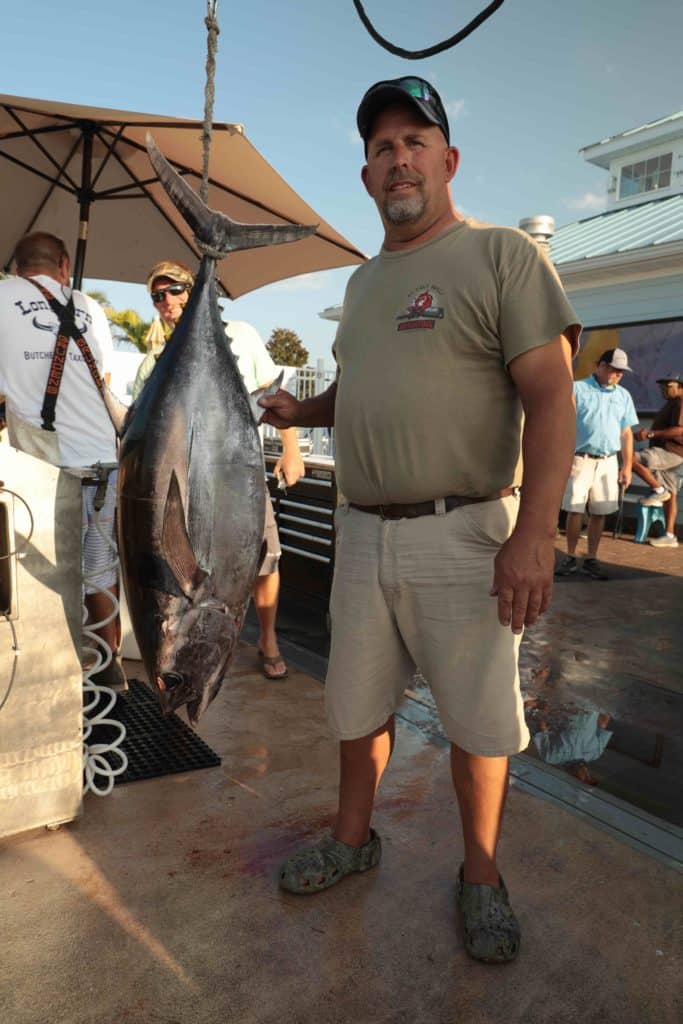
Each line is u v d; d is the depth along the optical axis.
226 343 1.88
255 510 1.83
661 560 7.78
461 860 2.30
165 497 1.74
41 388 3.06
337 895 2.13
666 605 5.84
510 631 1.99
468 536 1.97
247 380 3.59
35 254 3.16
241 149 3.45
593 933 1.99
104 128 3.83
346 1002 1.75
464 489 1.97
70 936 1.94
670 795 2.87
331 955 1.89
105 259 4.88
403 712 3.45
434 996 1.77
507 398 1.95
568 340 1.88
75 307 3.17
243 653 4.22
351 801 2.21
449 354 1.91
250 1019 1.70
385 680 2.18
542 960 1.89
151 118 3.38
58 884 2.15
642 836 2.43
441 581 1.99
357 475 2.08
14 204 4.54
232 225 1.88
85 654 3.29
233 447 1.82
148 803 2.60
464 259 1.90
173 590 1.71
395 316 1.98
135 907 2.06
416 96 1.87
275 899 2.10
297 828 2.46
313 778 2.80
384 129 1.95
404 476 1.98
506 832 2.44
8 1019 1.68
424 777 2.82
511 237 1.87
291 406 2.35
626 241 10.62
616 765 3.12
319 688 3.70
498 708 1.97
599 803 2.64
